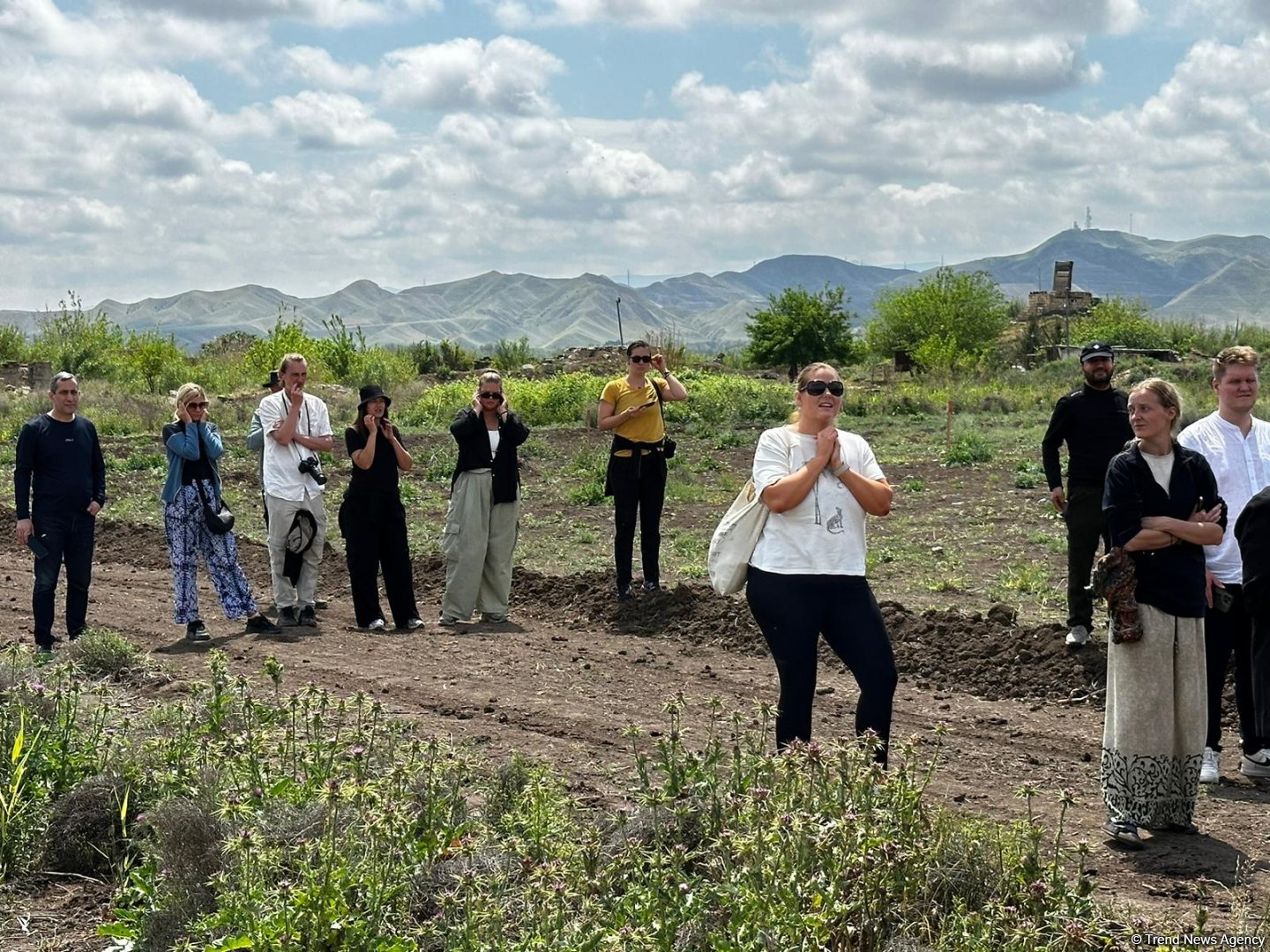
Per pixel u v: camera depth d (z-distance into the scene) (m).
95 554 15.47
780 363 60.25
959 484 20.45
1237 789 7.02
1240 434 7.35
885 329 60.97
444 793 5.42
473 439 11.52
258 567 14.76
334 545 15.38
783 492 6.05
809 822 4.29
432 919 4.35
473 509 11.51
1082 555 9.25
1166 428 6.07
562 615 11.91
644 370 11.71
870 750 5.02
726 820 4.84
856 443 6.35
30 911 5.30
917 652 9.68
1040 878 4.57
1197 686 6.09
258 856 4.38
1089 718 8.44
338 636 10.87
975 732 8.10
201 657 9.97
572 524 17.39
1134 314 60.28
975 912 4.40
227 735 5.88
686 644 10.70
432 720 8.16
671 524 17.58
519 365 49.28
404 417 31.39
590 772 7.00
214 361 44.78
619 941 3.96
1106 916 4.85
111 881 5.58
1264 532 6.84
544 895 4.06
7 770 6.13
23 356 43.34
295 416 11.09
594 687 9.18
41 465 10.16
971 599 12.15
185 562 10.60
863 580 6.18
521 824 5.22
